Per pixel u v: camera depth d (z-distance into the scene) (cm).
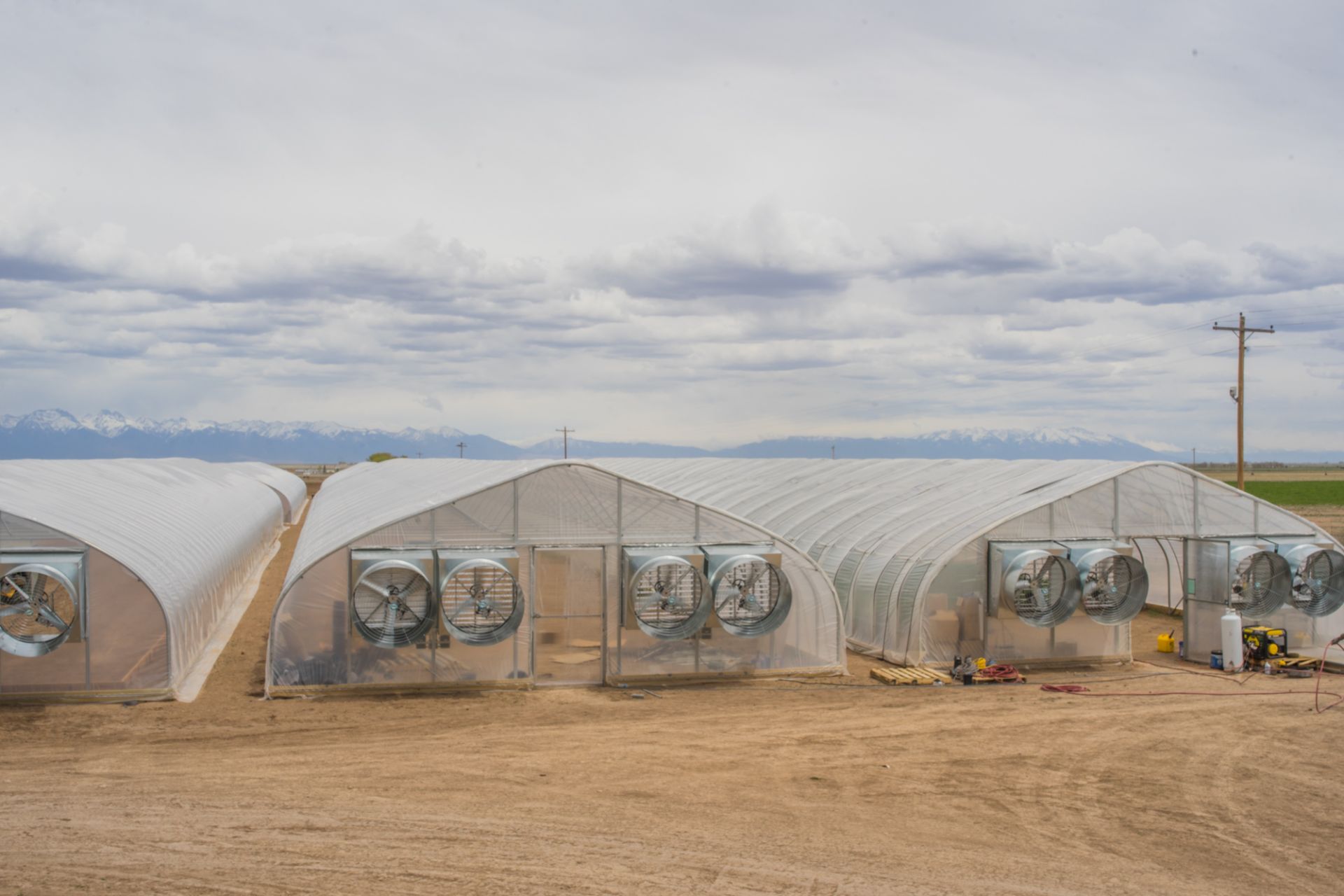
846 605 2675
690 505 2248
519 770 1534
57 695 1944
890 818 1350
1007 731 1816
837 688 2181
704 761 1605
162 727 1795
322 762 1574
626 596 2169
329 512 3506
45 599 1941
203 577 2473
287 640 2041
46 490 2377
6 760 1567
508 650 2141
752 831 1277
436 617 2078
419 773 1510
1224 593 2489
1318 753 1689
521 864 1133
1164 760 1642
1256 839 1302
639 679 2192
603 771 1534
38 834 1198
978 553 2406
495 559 2102
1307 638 2609
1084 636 2467
